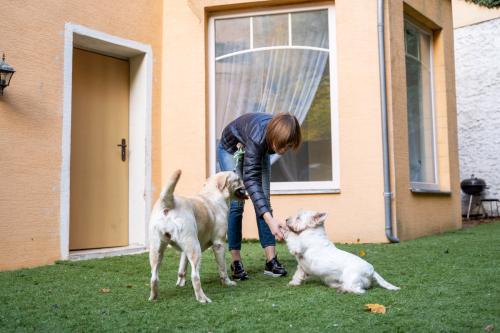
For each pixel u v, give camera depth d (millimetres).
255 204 3332
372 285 3141
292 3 5957
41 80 4621
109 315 2590
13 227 4332
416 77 6887
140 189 5703
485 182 10477
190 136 5902
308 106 5922
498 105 10516
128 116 5840
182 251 3082
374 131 5621
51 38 4727
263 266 4199
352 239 5594
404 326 2254
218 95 6082
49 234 4613
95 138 5441
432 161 7195
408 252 4645
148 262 4500
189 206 3039
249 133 3543
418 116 6848
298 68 5980
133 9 5609
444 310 2516
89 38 5133
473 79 10875
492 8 10586
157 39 5938
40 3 4641
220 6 5961
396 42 5902
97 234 5398
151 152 5789
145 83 5746
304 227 3205
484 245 5023
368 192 5594
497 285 3100
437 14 7094
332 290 3086
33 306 2820
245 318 2471
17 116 4410
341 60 5754
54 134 4703
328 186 5777
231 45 6109
